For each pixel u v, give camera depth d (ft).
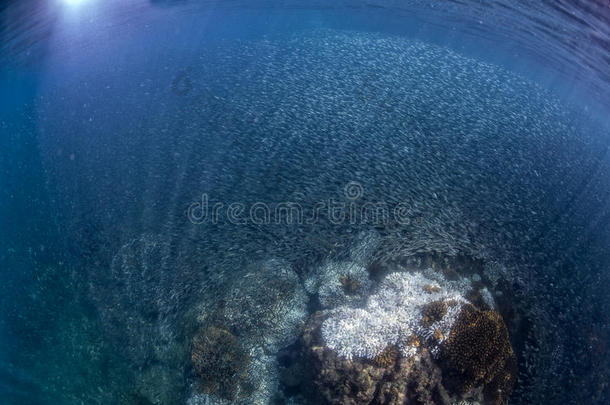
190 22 72.84
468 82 43.16
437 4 59.06
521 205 26.71
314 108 37.11
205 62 52.29
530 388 18.39
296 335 19.66
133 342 21.04
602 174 33.35
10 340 22.40
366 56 48.32
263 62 48.93
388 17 66.85
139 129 39.52
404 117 35.24
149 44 65.05
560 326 20.70
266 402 17.81
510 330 20.36
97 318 22.65
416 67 45.37
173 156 33.47
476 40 55.77
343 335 17.13
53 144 42.06
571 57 46.96
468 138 33.14
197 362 18.74
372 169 28.27
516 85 44.78
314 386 17.15
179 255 24.16
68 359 21.12
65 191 33.68
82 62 60.80
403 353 16.40
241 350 19.07
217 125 36.60
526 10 49.39
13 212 32.86
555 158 33.35
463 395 16.65
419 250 22.16
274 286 21.29
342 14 73.41
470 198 26.17
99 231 28.22
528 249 23.58
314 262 22.25
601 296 22.20
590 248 24.98
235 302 20.85
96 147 38.86
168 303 21.95
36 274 26.27
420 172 28.07
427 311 17.62
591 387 18.76
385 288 19.95
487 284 21.36
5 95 66.33
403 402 16.11
